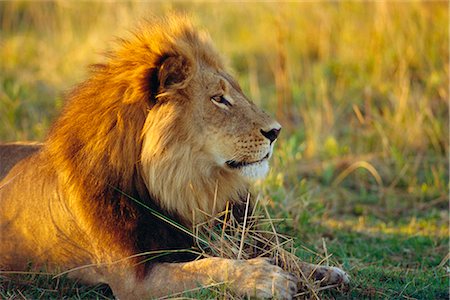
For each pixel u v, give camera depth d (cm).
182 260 894
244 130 883
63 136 911
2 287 941
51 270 946
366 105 1648
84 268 920
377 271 1005
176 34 912
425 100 1614
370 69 1794
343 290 884
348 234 1215
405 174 1478
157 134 856
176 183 877
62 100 967
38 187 945
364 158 1539
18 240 958
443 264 1063
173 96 868
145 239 873
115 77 887
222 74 916
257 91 1809
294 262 870
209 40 942
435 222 1290
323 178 1473
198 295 809
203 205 902
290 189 1353
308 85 1792
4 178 997
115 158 873
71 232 912
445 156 1541
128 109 872
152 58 878
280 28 1831
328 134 1638
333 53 1959
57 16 2264
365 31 1883
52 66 1988
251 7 2298
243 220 965
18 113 1655
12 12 2353
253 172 896
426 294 930
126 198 874
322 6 2008
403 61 1681
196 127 877
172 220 889
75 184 895
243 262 814
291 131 1672
